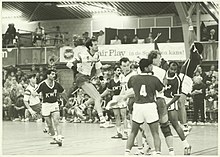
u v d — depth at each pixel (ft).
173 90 24.75
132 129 22.68
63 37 80.89
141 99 22.27
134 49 65.16
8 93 66.33
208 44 62.64
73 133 41.86
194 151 27.73
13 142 34.45
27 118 63.36
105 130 45.52
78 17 86.33
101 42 71.56
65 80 71.97
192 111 56.90
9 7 87.66
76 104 58.90
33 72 73.41
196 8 65.82
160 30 72.08
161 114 23.65
